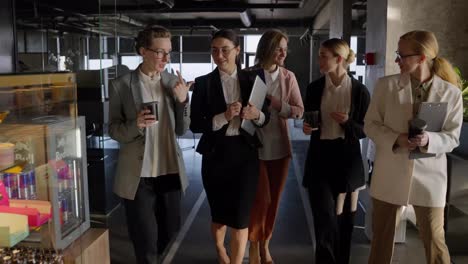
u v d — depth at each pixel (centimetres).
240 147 266
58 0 389
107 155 425
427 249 246
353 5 621
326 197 288
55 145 180
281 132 301
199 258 338
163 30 251
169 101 259
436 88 234
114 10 416
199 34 1080
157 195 267
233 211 268
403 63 233
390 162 242
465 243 318
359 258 340
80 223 198
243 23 1045
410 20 364
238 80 272
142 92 252
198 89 274
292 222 429
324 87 290
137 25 490
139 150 249
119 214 435
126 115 252
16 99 167
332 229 292
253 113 256
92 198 427
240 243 272
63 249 183
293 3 879
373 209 257
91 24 400
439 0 365
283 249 360
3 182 171
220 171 267
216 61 268
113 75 415
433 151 224
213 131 265
